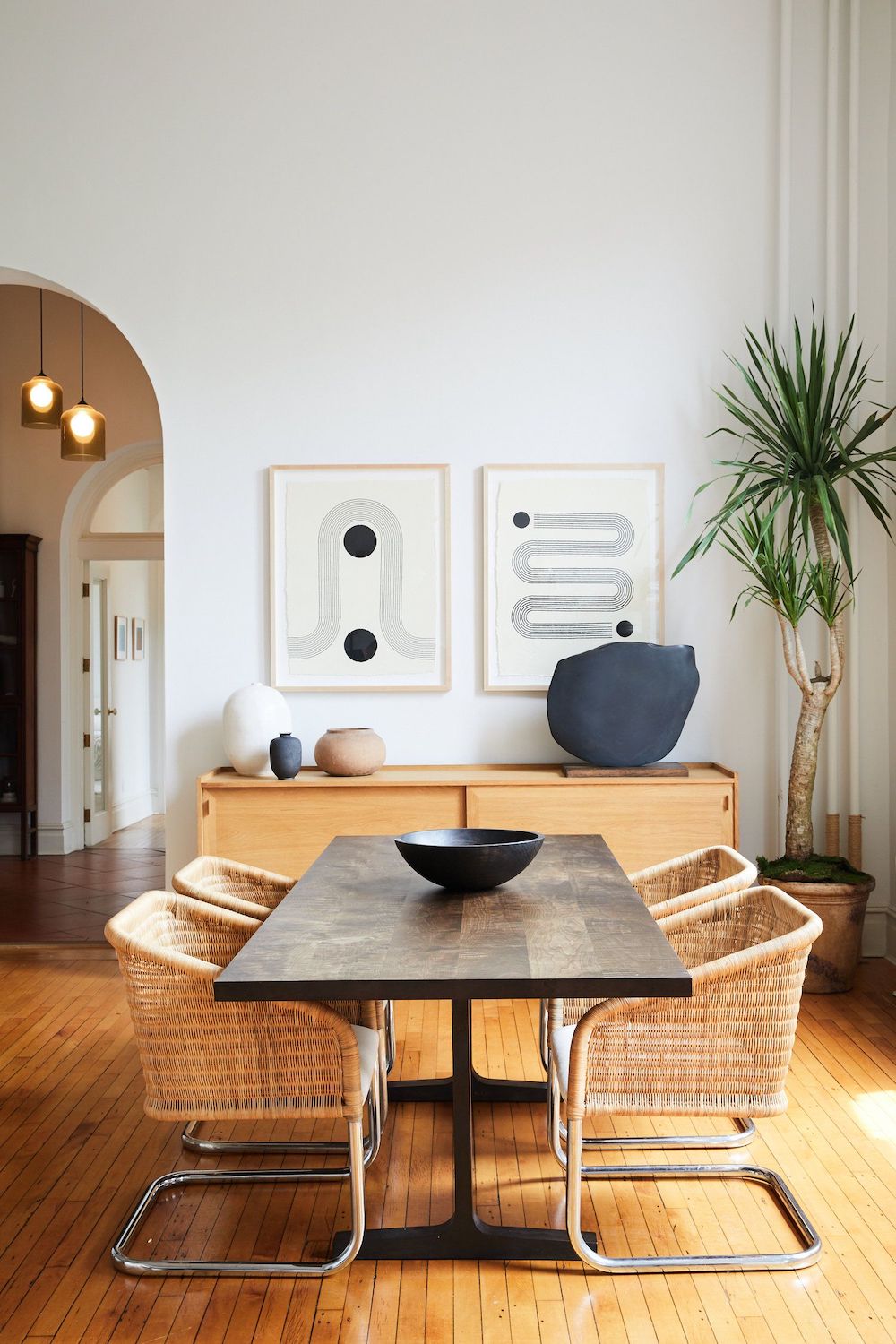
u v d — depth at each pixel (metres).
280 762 4.03
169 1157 2.72
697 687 4.10
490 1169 2.61
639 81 4.40
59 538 6.96
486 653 4.38
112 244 4.46
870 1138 2.77
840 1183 2.54
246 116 4.44
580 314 4.39
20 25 4.48
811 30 4.40
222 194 4.44
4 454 6.93
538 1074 3.15
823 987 3.94
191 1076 2.13
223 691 4.44
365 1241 2.24
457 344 4.41
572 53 4.40
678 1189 2.51
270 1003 2.10
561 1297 2.10
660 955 2.00
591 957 1.99
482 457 4.41
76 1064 3.33
